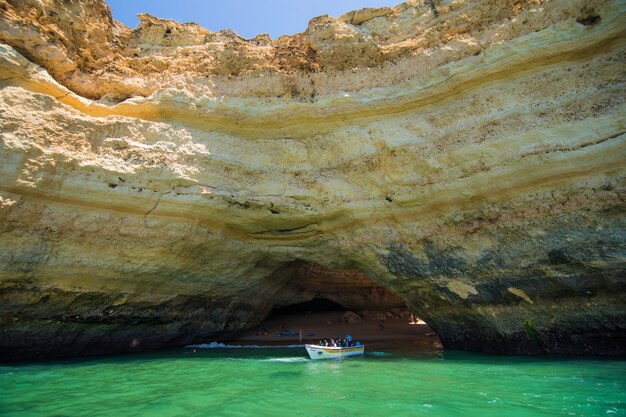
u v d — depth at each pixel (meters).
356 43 14.78
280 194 14.59
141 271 13.90
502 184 11.77
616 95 10.57
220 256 15.77
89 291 13.20
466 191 12.37
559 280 11.55
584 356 11.94
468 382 9.81
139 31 15.90
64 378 10.91
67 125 12.44
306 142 15.02
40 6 13.14
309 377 11.20
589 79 11.07
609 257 10.60
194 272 15.52
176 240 13.88
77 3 14.13
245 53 15.47
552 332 12.37
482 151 11.98
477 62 12.45
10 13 12.53
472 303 13.50
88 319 13.83
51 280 12.37
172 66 15.29
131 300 14.47
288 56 15.42
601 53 11.09
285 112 14.76
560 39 11.38
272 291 20.86
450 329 15.42
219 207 14.12
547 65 11.73
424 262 13.79
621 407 7.57
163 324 16.39
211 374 11.69
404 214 13.80
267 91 14.99
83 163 12.22
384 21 15.12
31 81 12.26
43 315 12.75
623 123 10.27
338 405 8.19
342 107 14.37
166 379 10.93
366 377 11.03
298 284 25.00
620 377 9.65
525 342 12.89
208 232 14.57
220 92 14.95
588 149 10.55
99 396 9.06
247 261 16.80
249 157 14.91
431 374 11.06
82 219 12.30
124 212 12.95
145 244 13.45
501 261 12.27
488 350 14.09
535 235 11.52
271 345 20.02
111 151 12.93
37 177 11.47
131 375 11.41
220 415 7.60
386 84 14.22
